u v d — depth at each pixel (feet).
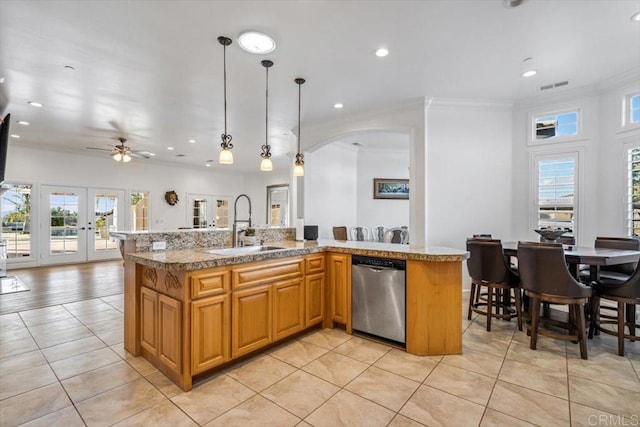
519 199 14.89
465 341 9.59
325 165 21.30
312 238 13.23
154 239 9.14
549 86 12.74
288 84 12.04
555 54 10.10
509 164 14.92
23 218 21.99
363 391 6.88
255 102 13.85
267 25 8.30
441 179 14.49
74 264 23.61
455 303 8.71
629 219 12.15
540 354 8.67
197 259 7.38
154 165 28.71
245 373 7.65
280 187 34.32
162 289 7.70
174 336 7.06
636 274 8.35
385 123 14.92
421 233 13.83
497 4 7.59
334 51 9.66
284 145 22.12
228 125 17.25
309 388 7.00
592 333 9.78
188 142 21.25
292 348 9.07
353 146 23.48
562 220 13.97
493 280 10.33
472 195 14.65
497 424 5.78
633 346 9.21
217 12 7.71
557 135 14.12
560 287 8.47
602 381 7.22
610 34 8.94
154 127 17.60
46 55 9.66
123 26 8.22
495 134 14.82
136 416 6.03
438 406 6.33
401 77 11.63
